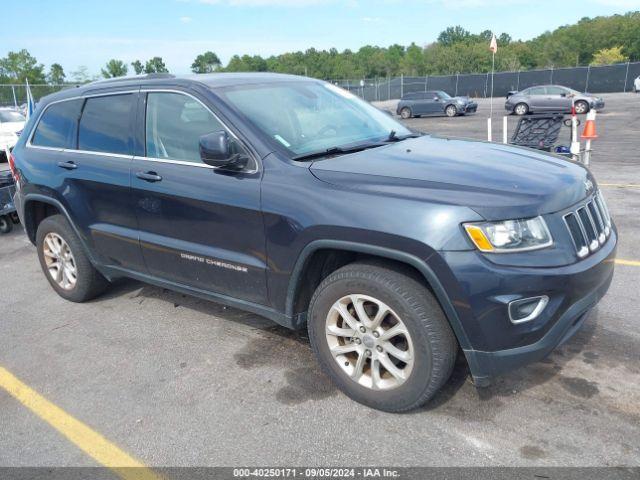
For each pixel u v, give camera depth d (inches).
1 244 285.3
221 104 139.9
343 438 115.5
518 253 104.7
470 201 106.3
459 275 103.6
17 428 126.4
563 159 140.3
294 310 132.3
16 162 193.8
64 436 122.3
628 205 289.6
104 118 167.5
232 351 154.6
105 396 136.6
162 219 150.3
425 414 121.2
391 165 123.6
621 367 134.3
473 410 121.3
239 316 176.7
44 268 200.2
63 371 149.9
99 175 162.9
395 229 107.7
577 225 114.1
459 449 109.8
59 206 178.7
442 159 128.8
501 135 693.9
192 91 146.1
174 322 175.2
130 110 159.6
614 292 178.2
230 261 137.3
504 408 121.4
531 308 106.6
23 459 115.9
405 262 108.7
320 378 138.2
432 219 105.6
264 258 130.7
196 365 148.3
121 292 202.5
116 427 124.1
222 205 133.9
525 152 141.8
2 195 292.0
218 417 125.1
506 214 105.0
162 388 138.3
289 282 127.6
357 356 126.2
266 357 150.0
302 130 144.1
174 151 147.9
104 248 171.8
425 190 111.0
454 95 1839.3
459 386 130.2
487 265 103.1
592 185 130.0
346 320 121.6
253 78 161.3
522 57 3703.3
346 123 157.8
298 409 126.1
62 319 183.2
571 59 3604.8
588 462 104.1
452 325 107.9
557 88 1010.7
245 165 132.4
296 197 121.8
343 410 124.7
